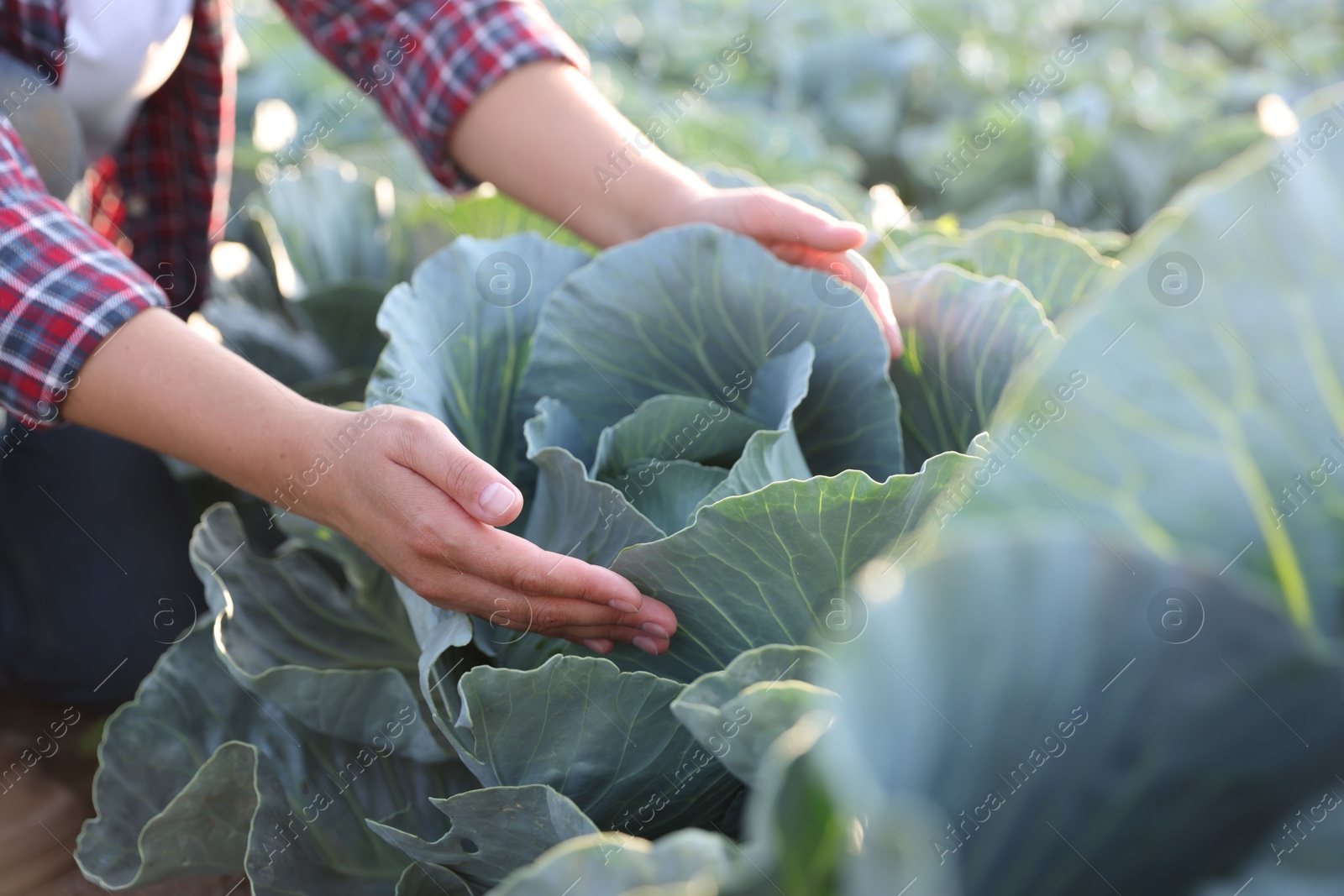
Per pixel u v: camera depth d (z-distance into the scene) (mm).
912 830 518
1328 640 603
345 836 1204
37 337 1157
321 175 1961
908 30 4762
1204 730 577
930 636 569
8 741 1737
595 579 993
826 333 1276
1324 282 626
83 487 1716
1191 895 606
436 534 1021
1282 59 5031
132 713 1270
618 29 5504
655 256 1305
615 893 641
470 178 1751
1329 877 555
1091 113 3467
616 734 1000
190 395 1143
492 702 956
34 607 1694
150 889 1459
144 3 1618
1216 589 566
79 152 1643
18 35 1542
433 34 1660
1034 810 597
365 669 1253
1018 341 1205
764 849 546
